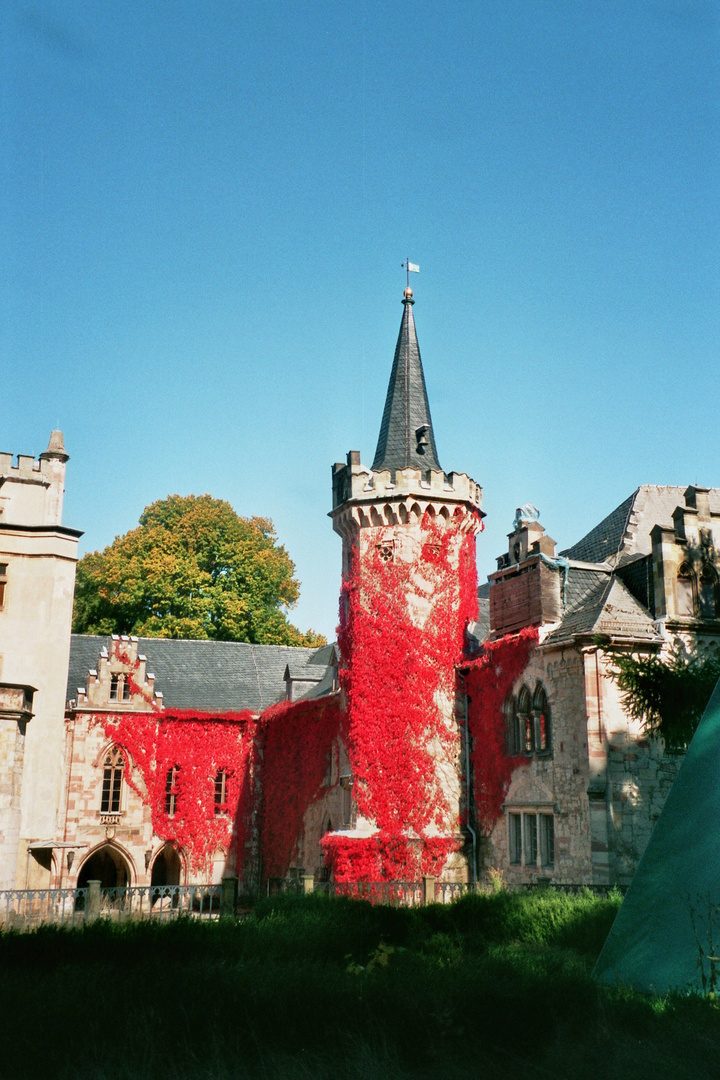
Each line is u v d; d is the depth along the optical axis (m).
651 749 29.83
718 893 15.36
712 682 26.98
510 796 34.19
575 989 13.14
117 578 61.59
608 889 27.00
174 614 62.41
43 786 40.75
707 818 16.02
